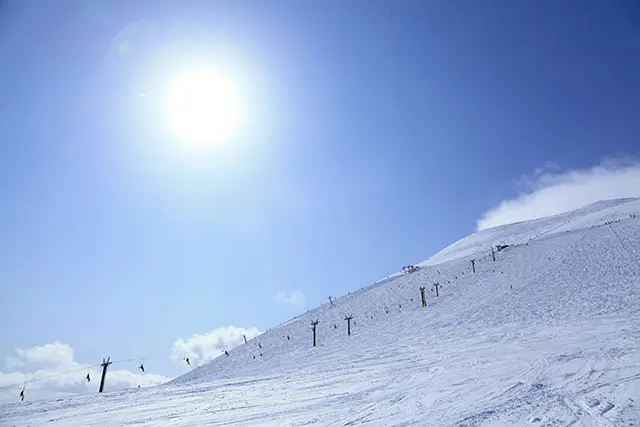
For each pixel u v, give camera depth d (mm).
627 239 60750
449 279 70938
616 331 17031
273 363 38500
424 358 19000
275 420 9758
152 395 16562
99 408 13664
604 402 7148
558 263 57438
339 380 15633
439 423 7414
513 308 37656
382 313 59031
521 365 12430
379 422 8203
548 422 6477
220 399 13820
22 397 24031
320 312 79875
